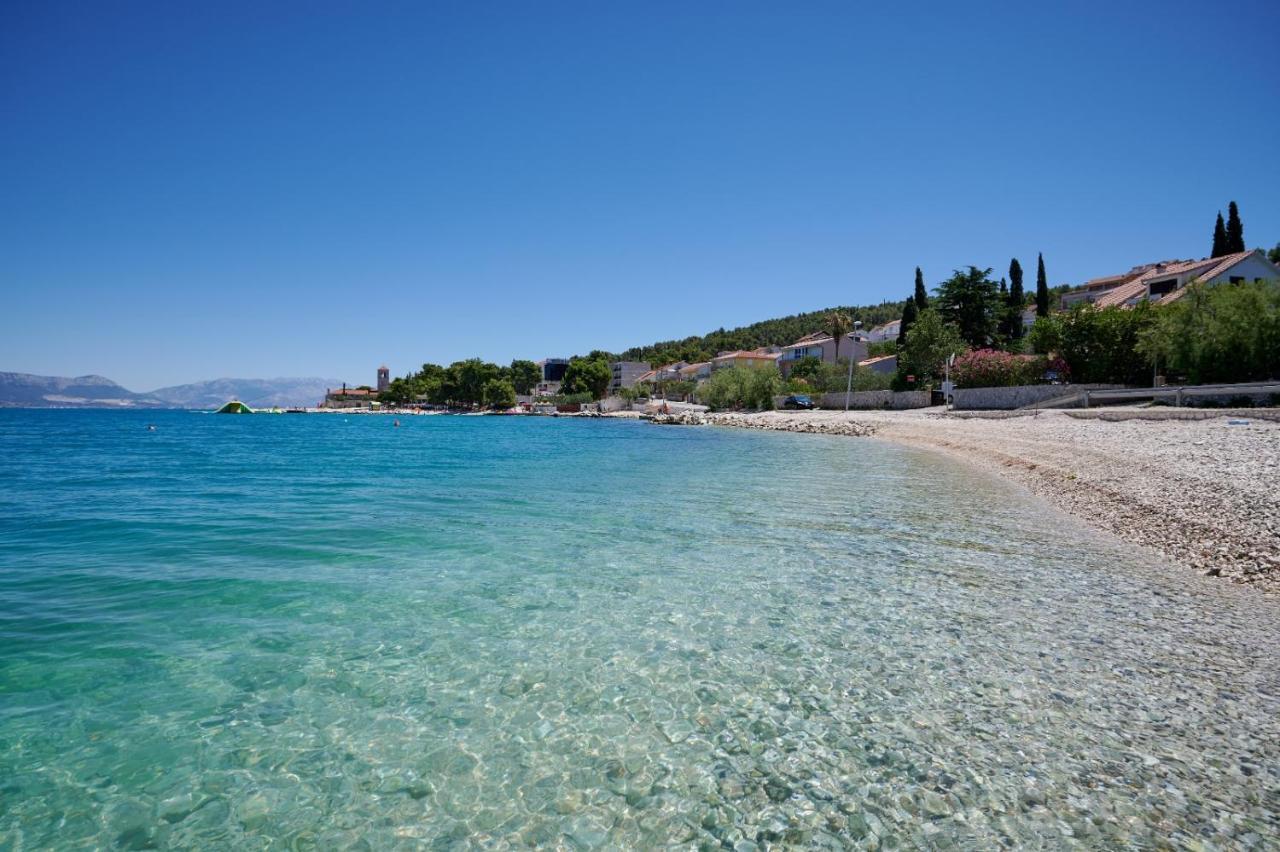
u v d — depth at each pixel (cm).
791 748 485
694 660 643
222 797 432
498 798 432
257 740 500
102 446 4369
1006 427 3697
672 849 381
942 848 376
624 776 455
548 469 2606
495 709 548
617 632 718
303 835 395
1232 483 1380
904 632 716
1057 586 891
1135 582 911
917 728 509
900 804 417
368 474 2431
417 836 395
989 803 415
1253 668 616
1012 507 1559
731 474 2328
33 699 557
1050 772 447
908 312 8744
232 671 617
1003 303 8200
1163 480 1538
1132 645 675
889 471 2394
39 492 1908
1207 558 1015
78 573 955
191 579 924
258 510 1548
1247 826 389
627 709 547
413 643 688
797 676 605
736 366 9894
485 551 1102
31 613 772
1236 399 3378
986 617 763
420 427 8481
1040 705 544
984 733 500
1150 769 449
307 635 709
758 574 955
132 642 686
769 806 420
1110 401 4219
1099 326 4809
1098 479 1711
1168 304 4581
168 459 3244
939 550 1107
